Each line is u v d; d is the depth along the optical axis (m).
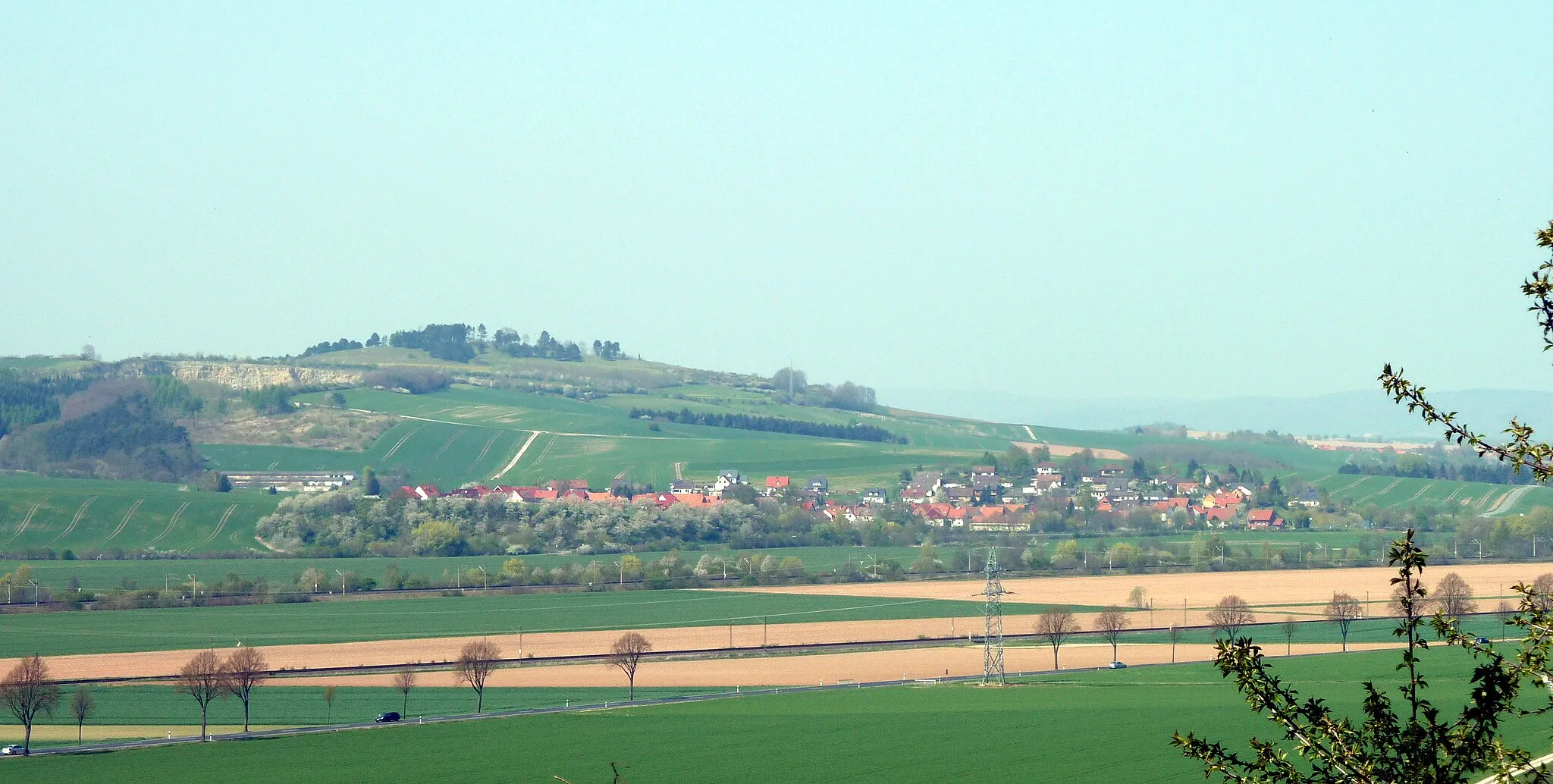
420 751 182.88
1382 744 41.53
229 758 179.62
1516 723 151.00
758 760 173.75
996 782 155.12
